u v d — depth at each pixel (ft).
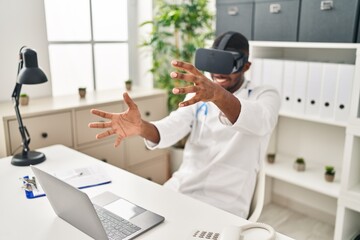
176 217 3.71
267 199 9.00
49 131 6.39
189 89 3.34
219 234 3.29
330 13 6.22
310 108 7.01
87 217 3.17
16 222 3.59
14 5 6.95
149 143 5.02
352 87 6.29
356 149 6.34
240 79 5.13
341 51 7.32
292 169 7.85
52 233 3.39
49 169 5.00
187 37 9.36
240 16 7.60
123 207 3.86
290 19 6.80
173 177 5.66
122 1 9.09
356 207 6.27
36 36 7.40
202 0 8.86
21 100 6.66
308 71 6.89
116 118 4.23
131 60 9.64
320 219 8.32
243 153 4.97
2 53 6.94
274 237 3.28
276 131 8.66
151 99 8.02
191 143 5.54
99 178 4.66
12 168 5.04
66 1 7.96
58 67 8.11
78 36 8.34
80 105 6.75
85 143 6.98
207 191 5.09
